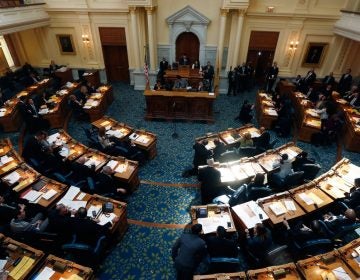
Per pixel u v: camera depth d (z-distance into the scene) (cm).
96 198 553
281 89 1237
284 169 631
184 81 1189
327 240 464
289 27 1238
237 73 1275
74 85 1211
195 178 742
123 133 816
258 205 537
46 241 490
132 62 1386
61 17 1289
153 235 573
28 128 952
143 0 1133
